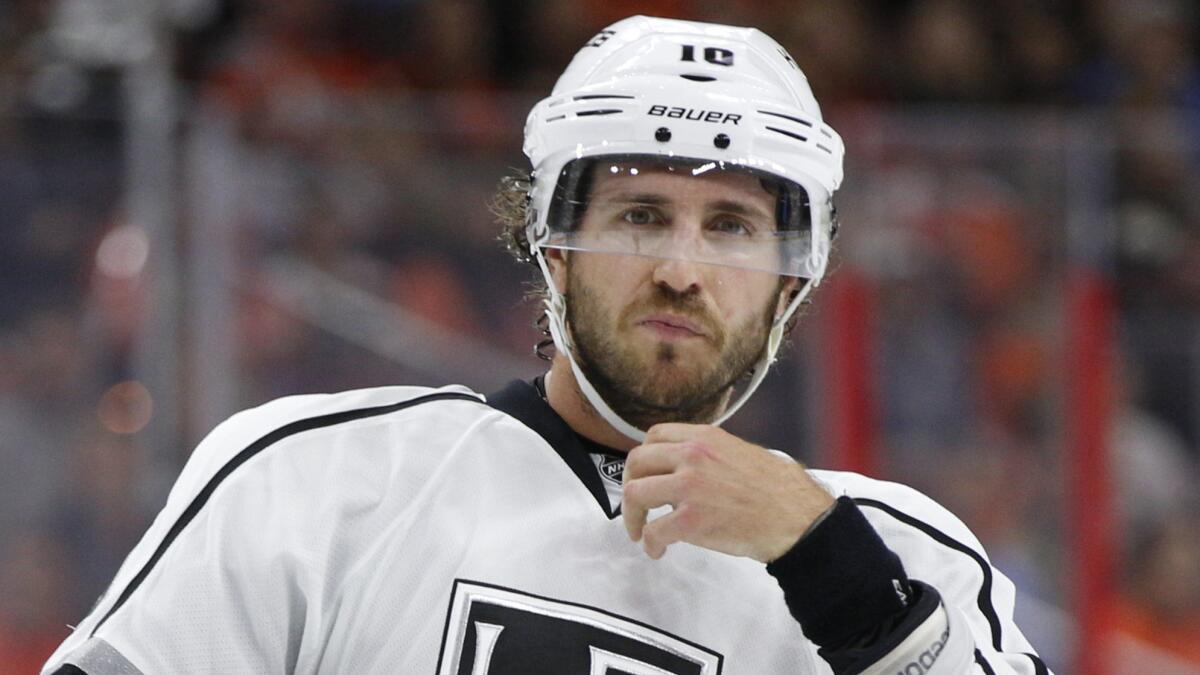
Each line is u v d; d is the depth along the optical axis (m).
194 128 12.75
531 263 6.88
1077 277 13.74
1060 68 17.77
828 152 6.16
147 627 5.53
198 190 12.73
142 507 12.73
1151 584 13.95
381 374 13.04
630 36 6.16
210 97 13.76
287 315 12.90
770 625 5.90
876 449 13.48
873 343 13.45
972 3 17.64
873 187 13.46
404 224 13.00
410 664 5.60
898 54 17.41
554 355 6.64
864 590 5.57
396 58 15.94
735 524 5.52
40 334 12.69
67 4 14.85
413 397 6.21
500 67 16.42
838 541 5.56
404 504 5.84
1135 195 13.88
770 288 6.01
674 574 5.87
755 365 6.18
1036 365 13.77
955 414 13.60
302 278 12.89
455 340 13.07
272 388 12.86
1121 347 13.84
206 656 5.51
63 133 12.62
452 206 13.04
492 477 5.95
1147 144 13.91
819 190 6.14
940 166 13.53
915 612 5.59
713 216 5.93
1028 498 13.80
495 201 7.33
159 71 14.21
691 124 5.88
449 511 5.84
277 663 5.59
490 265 13.09
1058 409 13.80
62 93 13.36
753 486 5.55
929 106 17.33
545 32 16.44
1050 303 13.73
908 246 13.50
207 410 12.76
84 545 12.75
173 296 12.73
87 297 12.69
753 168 5.90
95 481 12.73
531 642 5.63
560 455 6.06
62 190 12.63
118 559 12.76
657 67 6.00
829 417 13.41
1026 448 13.77
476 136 13.05
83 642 5.56
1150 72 17.94
